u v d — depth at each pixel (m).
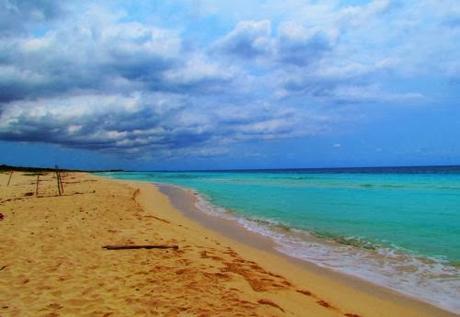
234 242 11.62
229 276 7.34
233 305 5.71
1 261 7.72
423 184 37.53
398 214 16.33
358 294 6.95
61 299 5.78
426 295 6.88
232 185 42.00
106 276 6.99
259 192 30.58
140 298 5.89
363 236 11.95
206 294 6.17
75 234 10.60
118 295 6.01
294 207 19.58
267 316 5.36
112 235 10.73
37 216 13.56
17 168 87.50
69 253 8.55
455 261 8.98
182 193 31.19
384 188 32.28
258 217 16.62
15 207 16.08
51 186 32.16
